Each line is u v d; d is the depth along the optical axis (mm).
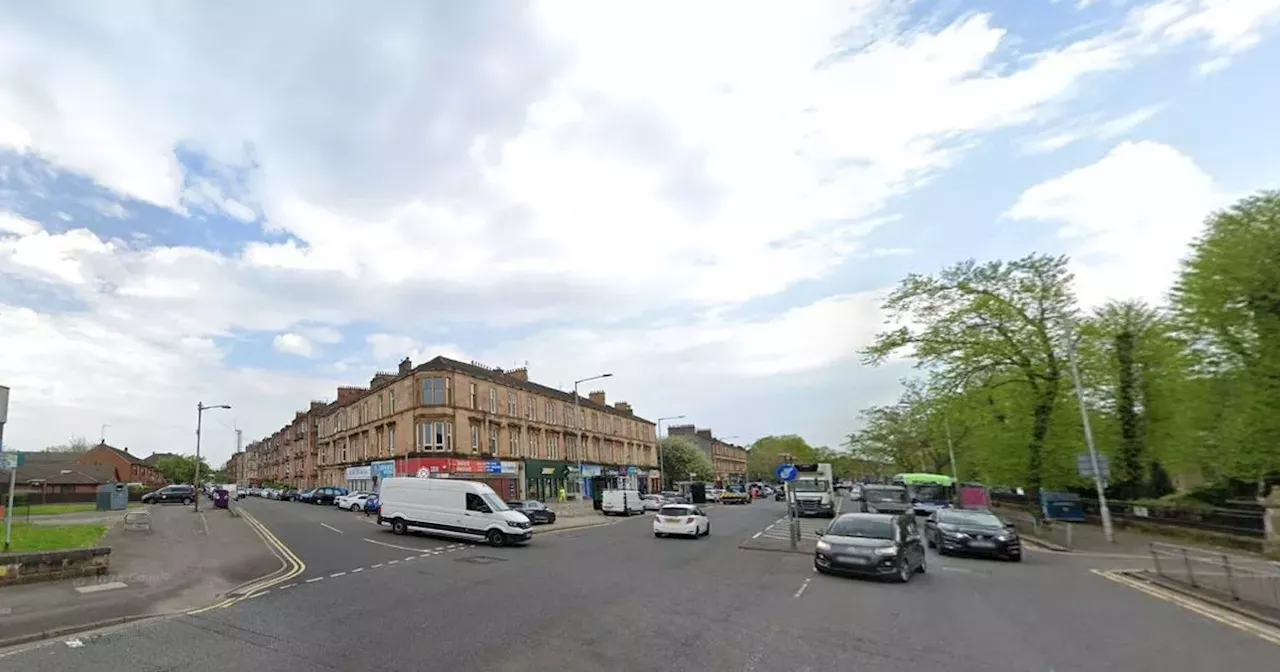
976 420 41344
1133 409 33438
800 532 30672
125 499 45906
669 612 11336
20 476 64188
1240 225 22109
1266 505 20906
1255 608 11625
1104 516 25875
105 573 14578
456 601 12219
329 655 8367
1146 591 14367
